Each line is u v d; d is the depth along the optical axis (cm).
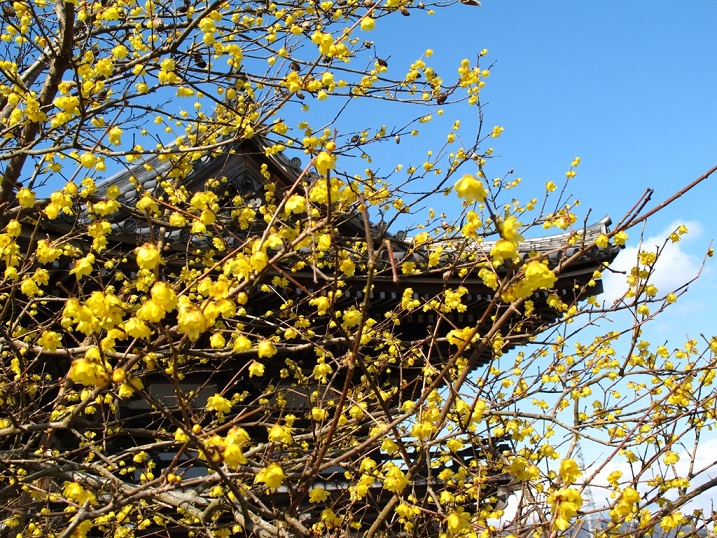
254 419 725
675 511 375
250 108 530
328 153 241
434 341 345
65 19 459
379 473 399
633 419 434
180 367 573
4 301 591
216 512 441
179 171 581
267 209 442
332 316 267
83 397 473
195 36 549
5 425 510
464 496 437
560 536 291
